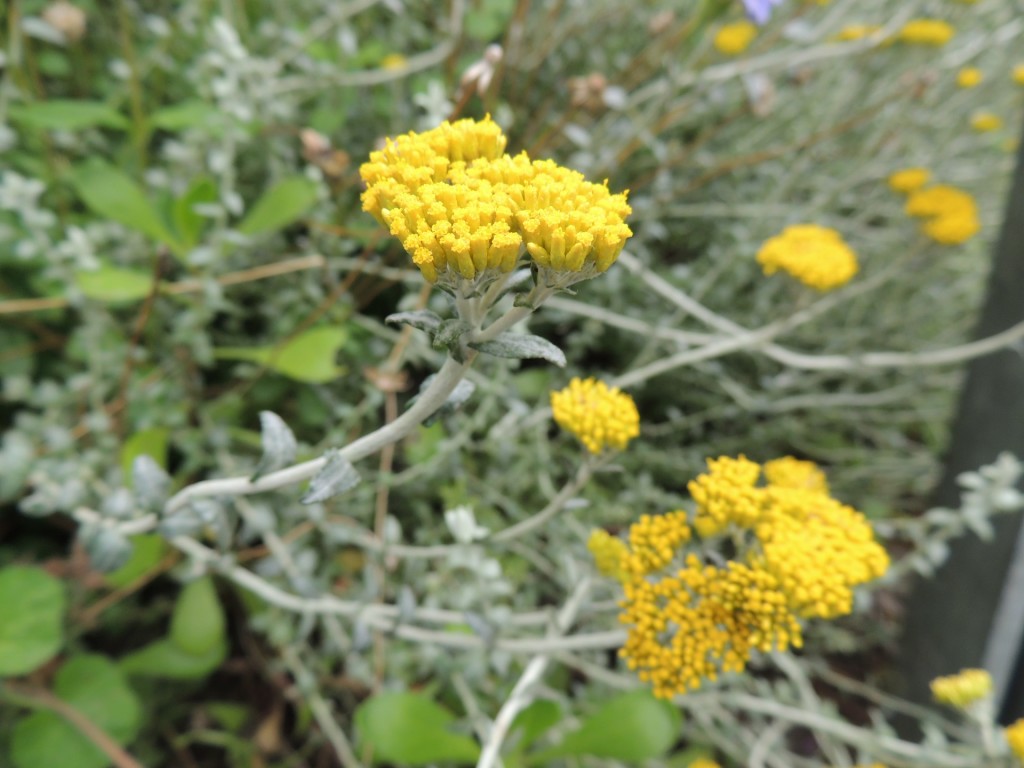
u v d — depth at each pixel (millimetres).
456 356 76
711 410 210
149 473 105
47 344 174
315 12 226
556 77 221
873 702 201
